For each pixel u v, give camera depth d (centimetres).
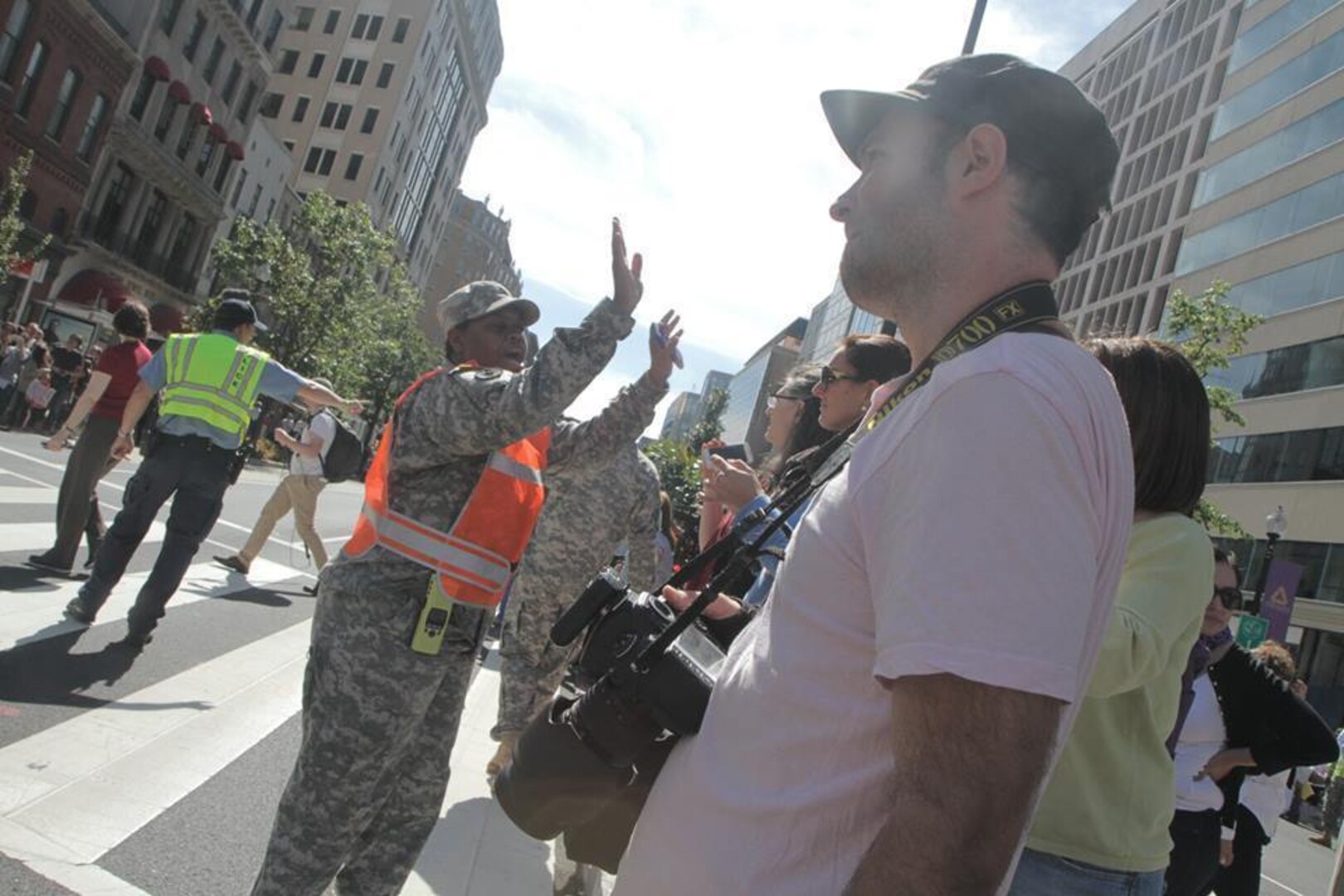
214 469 594
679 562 917
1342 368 3678
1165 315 4494
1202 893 389
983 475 115
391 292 6372
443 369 304
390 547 287
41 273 3212
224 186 5209
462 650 298
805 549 138
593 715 169
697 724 163
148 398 608
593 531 528
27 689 482
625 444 344
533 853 464
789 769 135
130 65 4038
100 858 336
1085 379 126
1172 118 5484
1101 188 145
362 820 287
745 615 225
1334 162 3891
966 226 143
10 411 2325
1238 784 387
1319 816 2283
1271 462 3941
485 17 10062
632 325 291
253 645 691
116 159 4231
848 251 154
